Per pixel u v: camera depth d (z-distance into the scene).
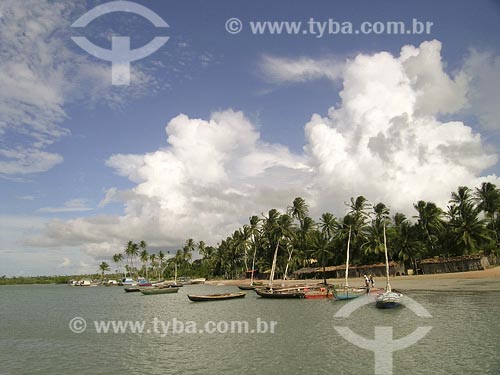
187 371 22.91
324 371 21.41
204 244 178.00
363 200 86.56
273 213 99.81
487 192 79.12
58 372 24.25
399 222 86.69
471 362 21.36
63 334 37.53
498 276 61.47
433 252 82.50
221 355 25.83
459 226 76.62
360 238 88.88
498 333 27.09
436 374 20.00
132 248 175.38
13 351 30.44
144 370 23.61
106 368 24.50
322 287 61.47
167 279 183.75
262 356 24.94
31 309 65.19
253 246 119.50
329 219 96.88
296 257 106.25
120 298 87.75
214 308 53.94
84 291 132.75
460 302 42.56
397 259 85.94
